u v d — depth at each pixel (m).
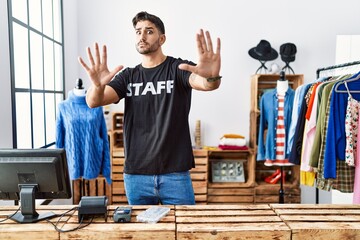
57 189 1.32
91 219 1.26
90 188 3.32
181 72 1.64
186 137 1.72
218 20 3.67
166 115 1.66
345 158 2.10
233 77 3.72
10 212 1.37
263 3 3.68
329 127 2.12
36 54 2.66
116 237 1.16
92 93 1.50
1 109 1.93
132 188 1.75
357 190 2.08
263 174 3.77
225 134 3.63
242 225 1.20
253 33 3.69
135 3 3.62
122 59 3.66
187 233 1.15
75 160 2.51
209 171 3.65
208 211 1.36
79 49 3.65
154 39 1.64
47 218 1.28
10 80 2.04
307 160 2.47
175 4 3.64
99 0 3.61
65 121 2.52
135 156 1.71
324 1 3.70
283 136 3.19
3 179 1.29
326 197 3.84
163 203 1.76
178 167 1.67
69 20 3.35
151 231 1.15
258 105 3.60
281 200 3.30
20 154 1.27
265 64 3.70
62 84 3.18
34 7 2.63
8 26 2.01
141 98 1.70
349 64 2.44
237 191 3.44
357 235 1.17
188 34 3.66
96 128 2.55
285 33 3.71
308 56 3.74
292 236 1.16
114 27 3.63
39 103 2.73
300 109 2.60
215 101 3.73
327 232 1.17
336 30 3.73
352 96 2.13
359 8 3.71
